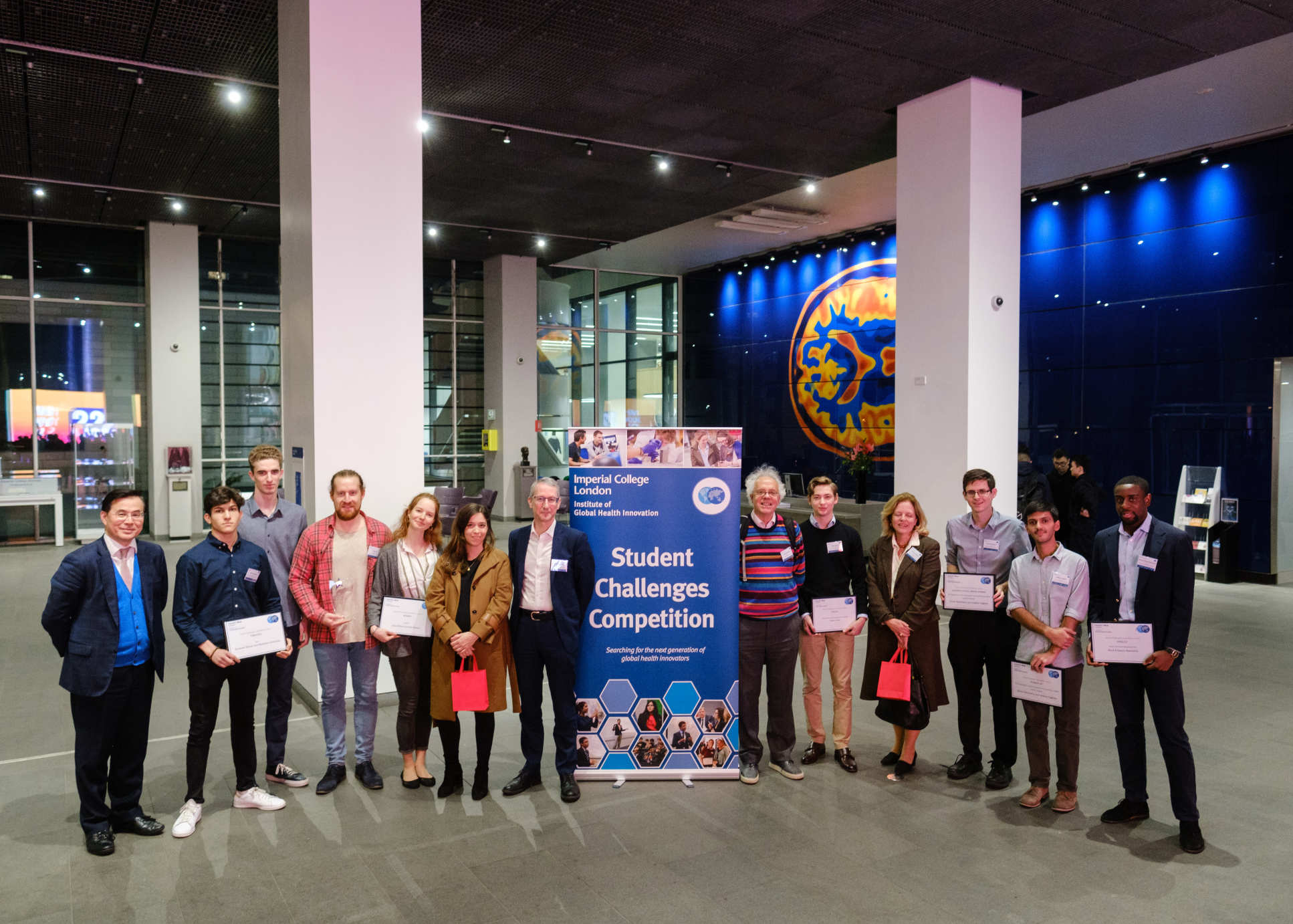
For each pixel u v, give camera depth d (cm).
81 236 1362
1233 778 427
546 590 405
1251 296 1001
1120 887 320
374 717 426
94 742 347
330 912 304
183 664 658
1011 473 799
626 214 1252
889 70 737
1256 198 993
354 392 539
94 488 1388
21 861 341
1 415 1332
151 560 365
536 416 1653
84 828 350
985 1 612
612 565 429
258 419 1502
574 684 414
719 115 844
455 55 706
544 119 854
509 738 495
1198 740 482
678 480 430
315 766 450
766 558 428
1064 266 1187
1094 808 392
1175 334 1071
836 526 445
